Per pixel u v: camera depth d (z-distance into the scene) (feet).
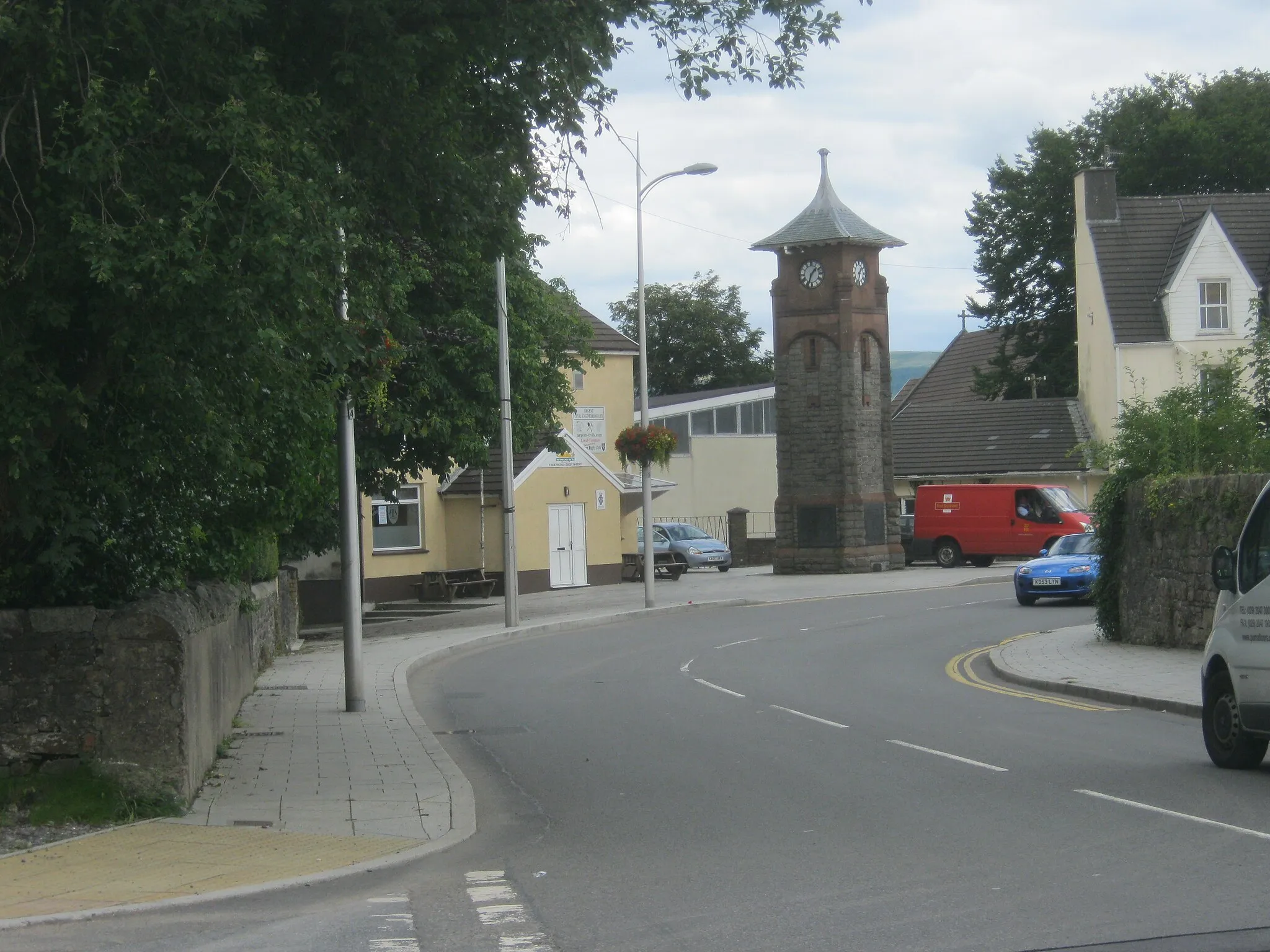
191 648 36.50
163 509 40.06
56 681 33.83
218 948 22.98
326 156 36.22
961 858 28.25
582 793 38.40
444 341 93.97
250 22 34.83
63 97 31.60
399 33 35.96
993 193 204.95
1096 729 47.85
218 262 30.99
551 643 90.74
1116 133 197.26
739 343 311.06
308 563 116.88
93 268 29.04
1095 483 173.17
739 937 22.91
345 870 28.30
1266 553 37.70
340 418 56.59
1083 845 29.12
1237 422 76.69
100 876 27.84
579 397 183.11
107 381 33.81
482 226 40.50
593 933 23.52
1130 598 74.59
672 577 156.15
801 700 58.49
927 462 182.80
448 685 68.90
